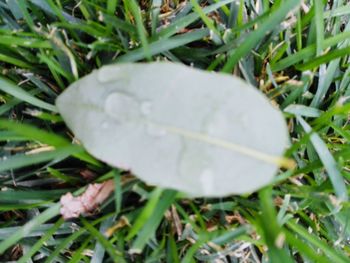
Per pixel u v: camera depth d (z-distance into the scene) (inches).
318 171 5.2
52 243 5.1
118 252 4.6
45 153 3.9
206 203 4.9
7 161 4.0
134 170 3.5
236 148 3.2
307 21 5.3
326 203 4.9
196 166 3.3
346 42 5.6
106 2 5.3
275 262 3.8
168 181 3.4
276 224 3.5
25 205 4.9
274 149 3.2
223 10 5.4
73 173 5.2
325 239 5.4
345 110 4.8
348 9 5.4
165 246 4.9
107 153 3.6
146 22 5.4
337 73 5.6
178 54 5.3
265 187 3.9
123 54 5.2
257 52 5.3
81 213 4.9
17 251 5.5
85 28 4.9
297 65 5.3
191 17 5.0
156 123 3.4
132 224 4.8
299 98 5.3
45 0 5.1
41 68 5.3
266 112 3.3
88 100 3.8
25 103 5.3
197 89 3.4
